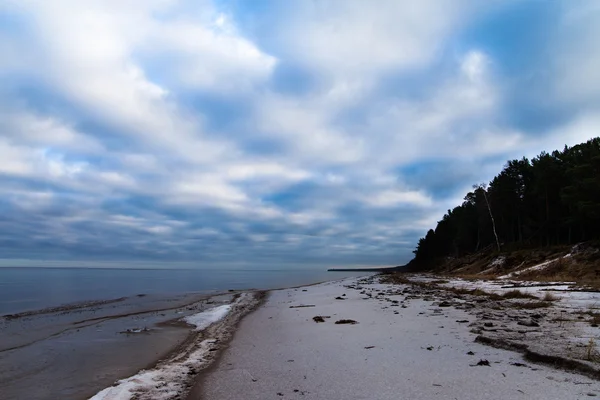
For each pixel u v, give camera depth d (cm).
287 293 3662
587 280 2748
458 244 8112
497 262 4778
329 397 628
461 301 1991
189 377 820
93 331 1609
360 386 672
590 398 539
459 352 862
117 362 1074
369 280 5981
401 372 736
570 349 779
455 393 600
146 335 1506
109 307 2570
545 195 4984
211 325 1738
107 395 706
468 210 7844
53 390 822
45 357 1140
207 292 4078
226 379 782
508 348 858
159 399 672
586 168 4009
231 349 1127
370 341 1065
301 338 1214
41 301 2995
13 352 1211
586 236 4672
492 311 1507
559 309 1475
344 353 941
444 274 6034
